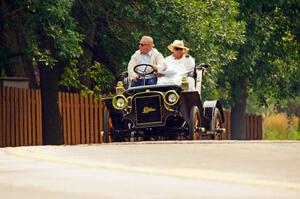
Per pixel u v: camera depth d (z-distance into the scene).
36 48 55.88
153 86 37.78
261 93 90.06
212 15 65.19
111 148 23.09
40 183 14.34
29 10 55.50
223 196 12.69
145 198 12.44
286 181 14.53
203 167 17.06
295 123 141.00
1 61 59.75
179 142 26.95
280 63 86.81
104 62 64.50
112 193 12.96
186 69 39.38
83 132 62.56
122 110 37.84
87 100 63.00
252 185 13.86
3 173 15.91
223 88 86.69
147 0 61.31
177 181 14.47
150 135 38.59
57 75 60.00
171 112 37.44
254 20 79.44
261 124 91.75
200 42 62.34
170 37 61.78
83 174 15.62
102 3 61.81
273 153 20.66
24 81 59.06
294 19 84.31
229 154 20.41
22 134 58.72
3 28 57.38
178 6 61.81
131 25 61.97
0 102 57.03
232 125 86.94
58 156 19.97
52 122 59.78
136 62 39.72
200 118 38.22
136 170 16.19
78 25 62.12
